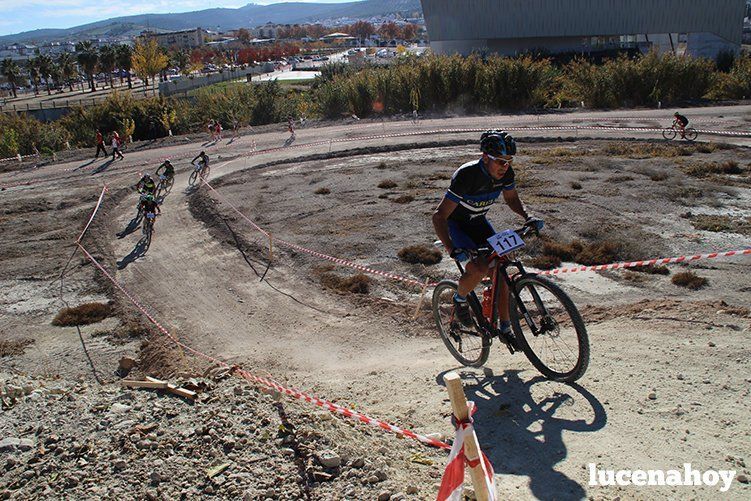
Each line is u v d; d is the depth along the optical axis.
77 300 14.55
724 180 20.75
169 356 10.52
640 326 7.06
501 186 5.30
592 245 14.96
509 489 4.00
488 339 5.90
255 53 157.38
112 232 20.14
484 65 45.34
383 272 14.15
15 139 44.72
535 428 4.76
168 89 89.81
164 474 4.39
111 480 4.39
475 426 4.94
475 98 44.53
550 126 35.31
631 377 5.41
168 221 21.00
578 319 5.09
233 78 111.19
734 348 5.82
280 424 4.95
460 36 71.50
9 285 15.68
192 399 5.84
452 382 3.18
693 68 43.09
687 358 5.71
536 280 5.29
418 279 13.52
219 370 7.47
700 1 66.81
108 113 52.88
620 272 13.22
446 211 5.32
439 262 14.67
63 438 5.14
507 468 4.27
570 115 39.72
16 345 12.09
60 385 7.75
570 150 27.80
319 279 13.95
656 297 11.70
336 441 4.69
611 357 5.95
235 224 19.16
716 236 15.27
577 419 4.80
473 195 5.24
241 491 4.08
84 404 5.95
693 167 22.36
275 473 4.26
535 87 43.84
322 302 12.48
